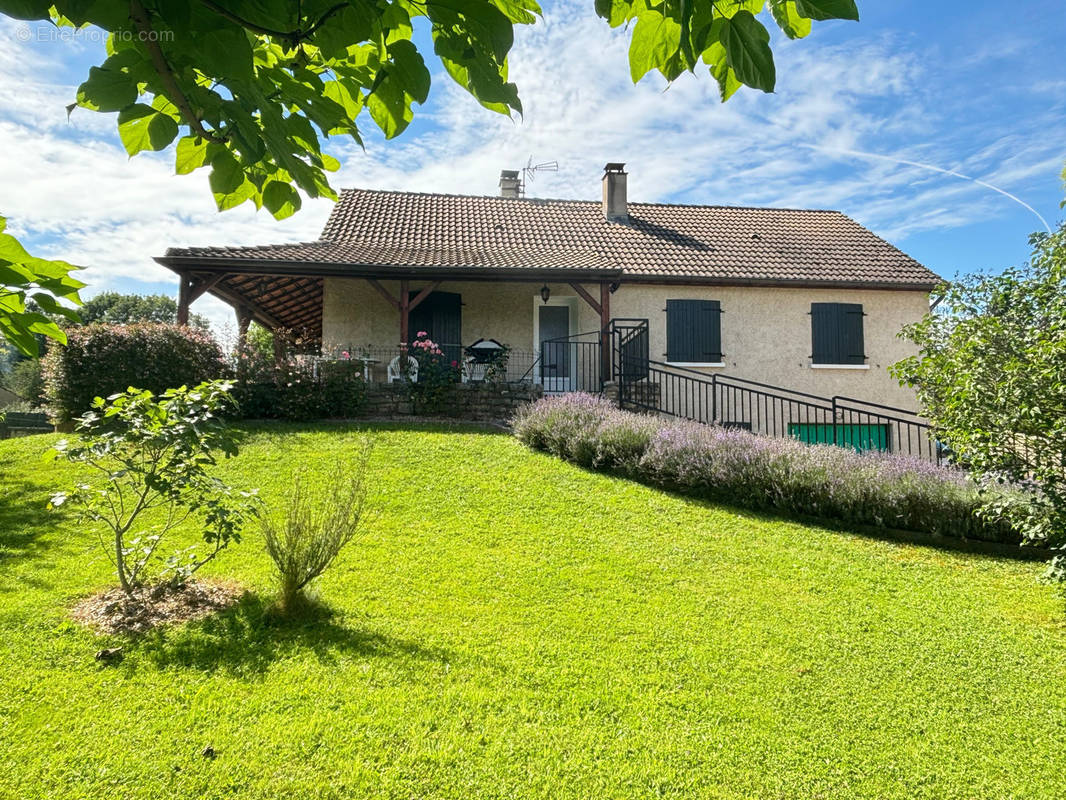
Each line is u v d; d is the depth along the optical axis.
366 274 10.97
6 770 2.59
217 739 2.85
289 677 3.38
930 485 6.75
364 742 2.88
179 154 1.50
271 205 1.59
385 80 1.36
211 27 1.08
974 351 5.31
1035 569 5.83
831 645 4.12
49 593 4.25
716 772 2.83
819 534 6.39
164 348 9.41
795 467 7.06
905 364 6.22
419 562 5.16
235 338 10.32
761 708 3.36
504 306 13.19
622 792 2.68
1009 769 2.95
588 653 3.84
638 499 7.06
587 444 8.21
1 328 1.27
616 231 14.95
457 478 7.41
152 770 2.64
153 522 5.80
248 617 4.04
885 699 3.51
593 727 3.11
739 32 1.20
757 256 14.37
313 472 7.32
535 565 5.21
